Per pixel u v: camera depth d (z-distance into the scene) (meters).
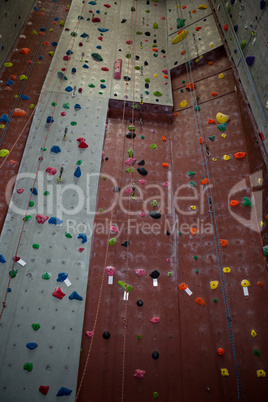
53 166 7.54
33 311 5.88
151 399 5.62
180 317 6.34
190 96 9.34
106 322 6.18
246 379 5.67
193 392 5.64
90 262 6.72
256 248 6.62
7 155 7.58
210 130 8.39
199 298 6.40
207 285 6.54
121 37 10.87
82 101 8.71
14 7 9.77
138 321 6.26
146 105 9.13
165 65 10.38
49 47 10.16
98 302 6.34
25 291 6.03
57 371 5.45
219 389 5.63
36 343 5.62
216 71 9.34
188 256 6.93
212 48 9.47
